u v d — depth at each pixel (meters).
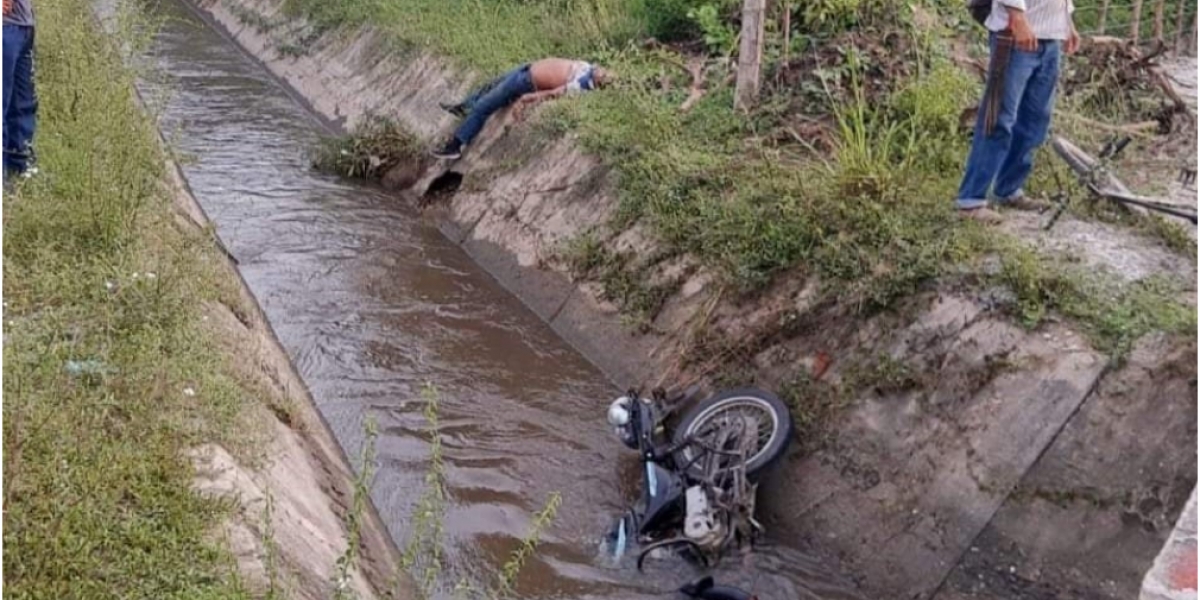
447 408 7.29
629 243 8.22
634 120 9.38
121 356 4.99
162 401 4.81
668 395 7.01
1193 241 6.45
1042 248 6.38
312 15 17.34
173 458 4.34
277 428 5.49
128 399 4.68
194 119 14.20
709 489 5.92
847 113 8.41
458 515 6.16
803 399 6.38
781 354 6.69
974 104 8.30
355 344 8.12
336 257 9.74
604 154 9.06
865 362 6.23
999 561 5.23
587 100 10.12
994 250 6.26
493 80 11.27
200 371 5.22
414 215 10.95
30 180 6.62
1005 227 6.73
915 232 6.61
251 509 4.32
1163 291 5.79
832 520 5.92
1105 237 6.59
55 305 5.49
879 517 5.75
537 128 10.11
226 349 5.88
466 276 9.45
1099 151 7.97
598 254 8.41
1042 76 6.61
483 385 7.62
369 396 7.39
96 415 4.39
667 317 7.58
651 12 11.63
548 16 13.01
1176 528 4.30
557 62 10.68
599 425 7.14
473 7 14.02
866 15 9.57
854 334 6.39
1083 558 5.01
